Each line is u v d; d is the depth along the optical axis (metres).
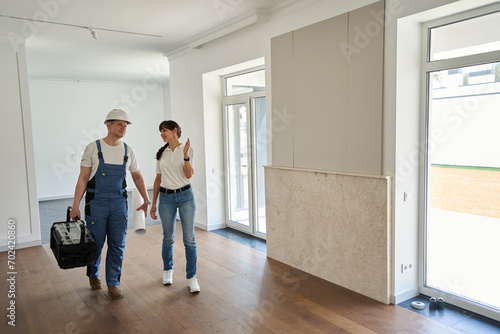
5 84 4.60
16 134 4.71
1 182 4.65
